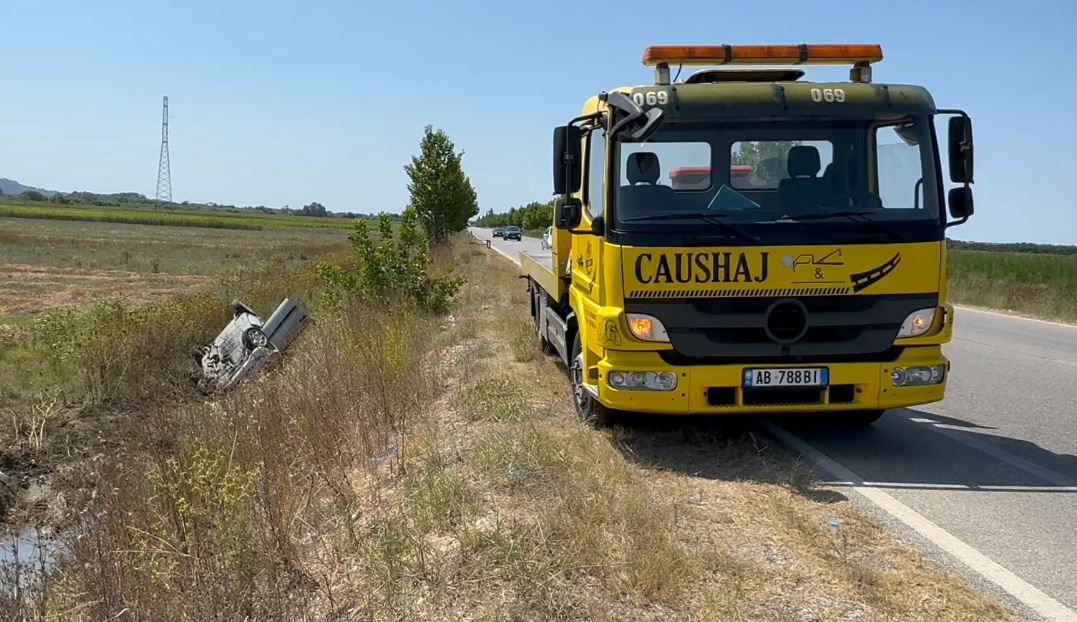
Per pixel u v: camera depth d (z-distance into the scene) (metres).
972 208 5.78
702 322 5.60
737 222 5.57
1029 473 5.79
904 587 3.89
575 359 7.26
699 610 3.65
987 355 11.52
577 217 6.53
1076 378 9.71
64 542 5.35
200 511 4.74
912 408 8.00
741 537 4.48
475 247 45.06
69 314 12.92
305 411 7.01
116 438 8.18
